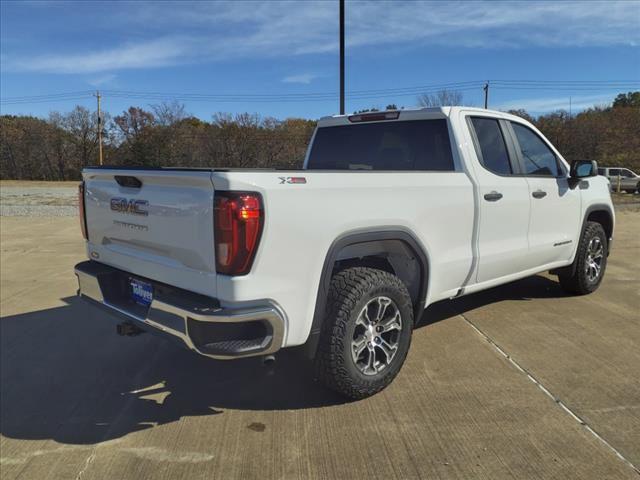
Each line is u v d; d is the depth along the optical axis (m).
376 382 3.36
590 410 3.25
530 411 3.25
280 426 3.13
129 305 3.40
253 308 2.77
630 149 54.19
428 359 4.06
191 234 2.85
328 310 3.15
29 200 23.97
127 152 53.22
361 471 2.69
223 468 2.73
